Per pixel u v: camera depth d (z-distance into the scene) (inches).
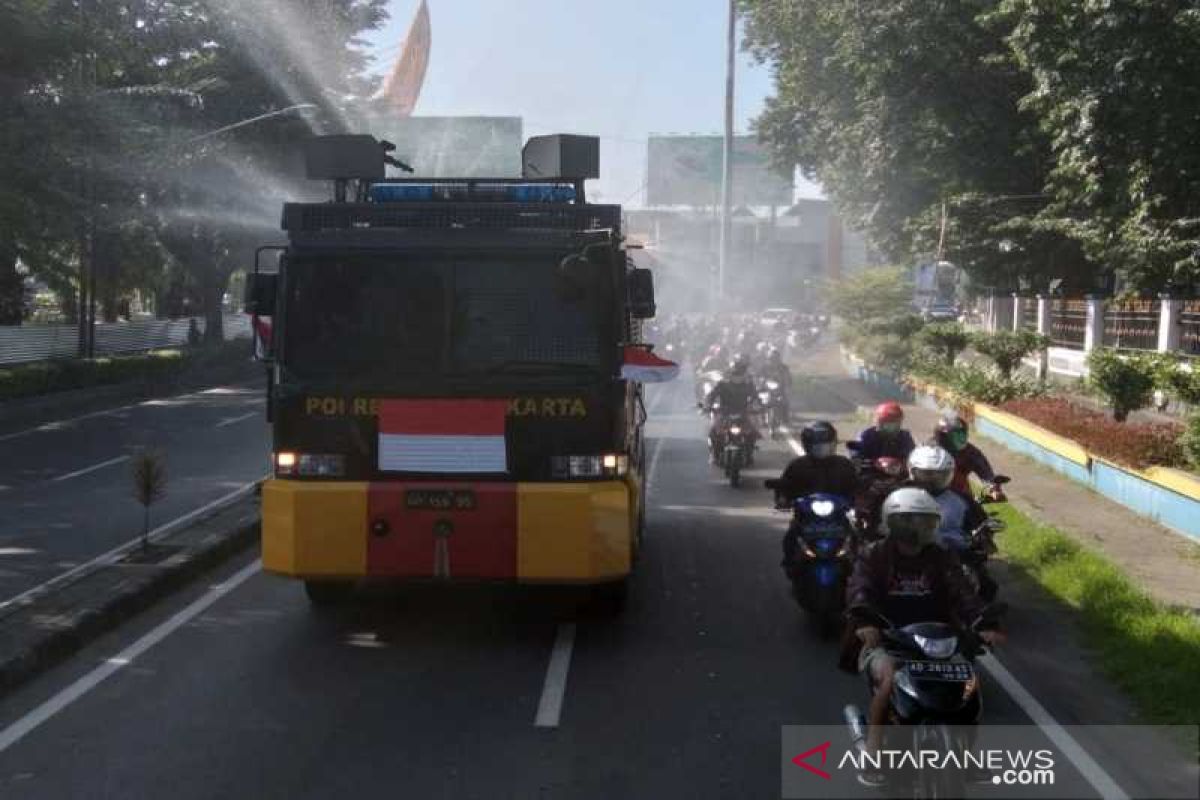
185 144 1259.2
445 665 331.3
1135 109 652.1
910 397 1147.3
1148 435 558.6
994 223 1088.2
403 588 420.8
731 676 321.7
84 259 1198.9
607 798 237.3
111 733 274.4
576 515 341.7
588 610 384.2
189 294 1991.9
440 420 348.5
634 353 362.3
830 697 303.1
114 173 1009.5
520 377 349.7
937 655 215.2
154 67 1278.3
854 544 360.2
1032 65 708.0
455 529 343.9
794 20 1282.0
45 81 944.9
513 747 266.7
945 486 349.1
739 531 542.0
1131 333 922.7
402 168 434.6
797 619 384.5
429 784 244.7
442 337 352.2
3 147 884.0
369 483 347.9
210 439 906.7
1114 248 740.7
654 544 510.9
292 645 350.0
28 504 605.3
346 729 278.2
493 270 354.3
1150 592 398.3
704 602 407.2
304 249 356.5
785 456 812.0
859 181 1261.1
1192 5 624.1
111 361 1262.3
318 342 354.6
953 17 1008.2
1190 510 490.9
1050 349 1102.4
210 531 486.0
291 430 352.5
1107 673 319.0
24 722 281.1
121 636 357.4
